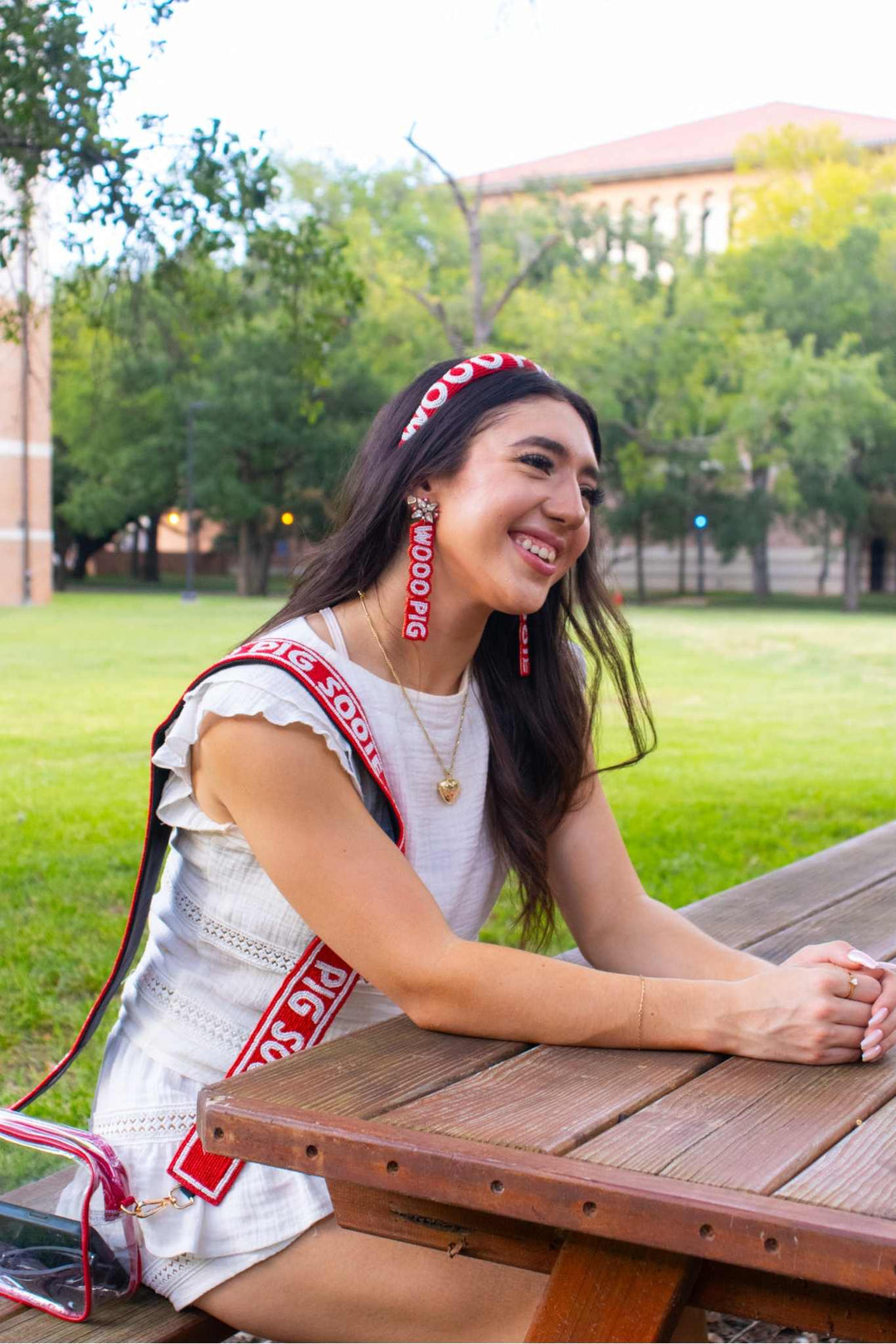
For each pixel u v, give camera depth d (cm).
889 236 4138
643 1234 115
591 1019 153
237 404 4078
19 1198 182
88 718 1258
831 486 4172
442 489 170
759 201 4381
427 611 170
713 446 4041
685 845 692
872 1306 121
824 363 3853
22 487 3759
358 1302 155
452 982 154
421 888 159
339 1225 145
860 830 746
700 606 4534
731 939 226
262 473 4553
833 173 4241
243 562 4703
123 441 4384
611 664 198
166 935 173
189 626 2747
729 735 1190
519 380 172
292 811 155
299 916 162
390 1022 163
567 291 3844
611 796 848
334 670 163
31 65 646
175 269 791
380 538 173
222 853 165
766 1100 139
